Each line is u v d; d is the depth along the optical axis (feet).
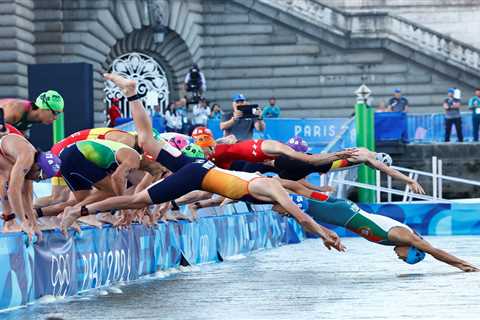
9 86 254.47
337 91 301.02
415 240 87.92
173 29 291.79
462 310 61.87
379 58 300.40
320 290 76.89
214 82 303.07
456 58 296.92
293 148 95.81
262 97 302.45
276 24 302.25
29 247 71.92
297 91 302.45
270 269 101.09
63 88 139.85
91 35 275.80
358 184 171.01
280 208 81.30
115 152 79.00
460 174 230.07
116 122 176.96
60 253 76.59
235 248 126.52
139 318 62.90
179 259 102.68
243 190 74.69
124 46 286.25
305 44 302.04
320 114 302.04
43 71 140.05
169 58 293.84
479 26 329.31
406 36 299.38
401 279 83.41
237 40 302.45
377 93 300.81
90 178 79.36
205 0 301.02
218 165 91.15
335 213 88.69
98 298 75.61
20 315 65.41
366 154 87.97
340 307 65.26
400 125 225.56
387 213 171.83
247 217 133.90
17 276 69.87
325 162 87.66
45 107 76.28
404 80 299.58
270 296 73.72
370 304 66.33
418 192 87.56
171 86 295.07
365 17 299.99
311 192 89.61
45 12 272.51
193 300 72.33
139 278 92.53
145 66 291.17
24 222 71.56
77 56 273.75
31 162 71.10
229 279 89.97
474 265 96.17
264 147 88.69
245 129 139.33
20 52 257.96
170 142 86.38
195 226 109.60
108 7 278.87
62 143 84.17
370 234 88.58
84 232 81.15
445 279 81.76
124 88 77.66
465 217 170.09
